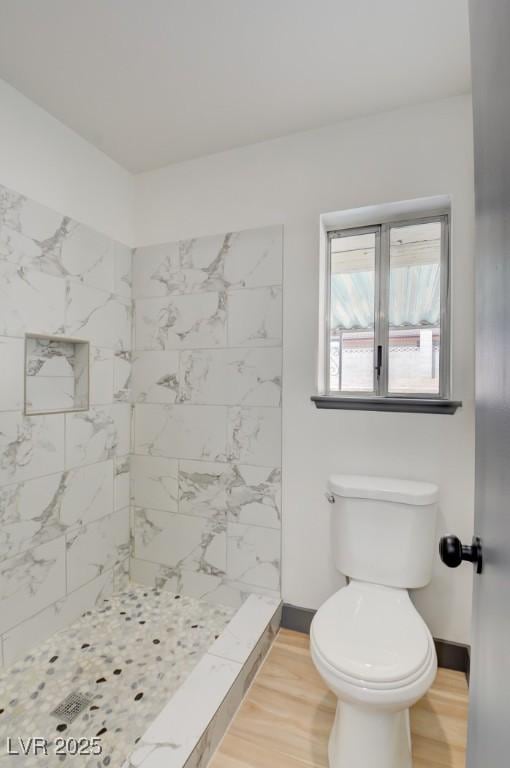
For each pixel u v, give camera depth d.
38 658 1.61
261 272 1.93
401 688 1.05
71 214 1.84
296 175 1.87
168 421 2.13
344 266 1.96
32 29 1.32
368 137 1.75
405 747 1.21
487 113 0.57
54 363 1.84
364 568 1.56
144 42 1.37
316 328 1.83
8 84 1.56
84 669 1.56
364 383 1.92
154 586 2.17
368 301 1.91
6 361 1.55
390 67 1.48
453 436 1.62
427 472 1.65
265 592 1.92
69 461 1.83
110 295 2.07
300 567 1.86
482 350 0.64
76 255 1.87
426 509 1.51
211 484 2.03
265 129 1.85
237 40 1.37
